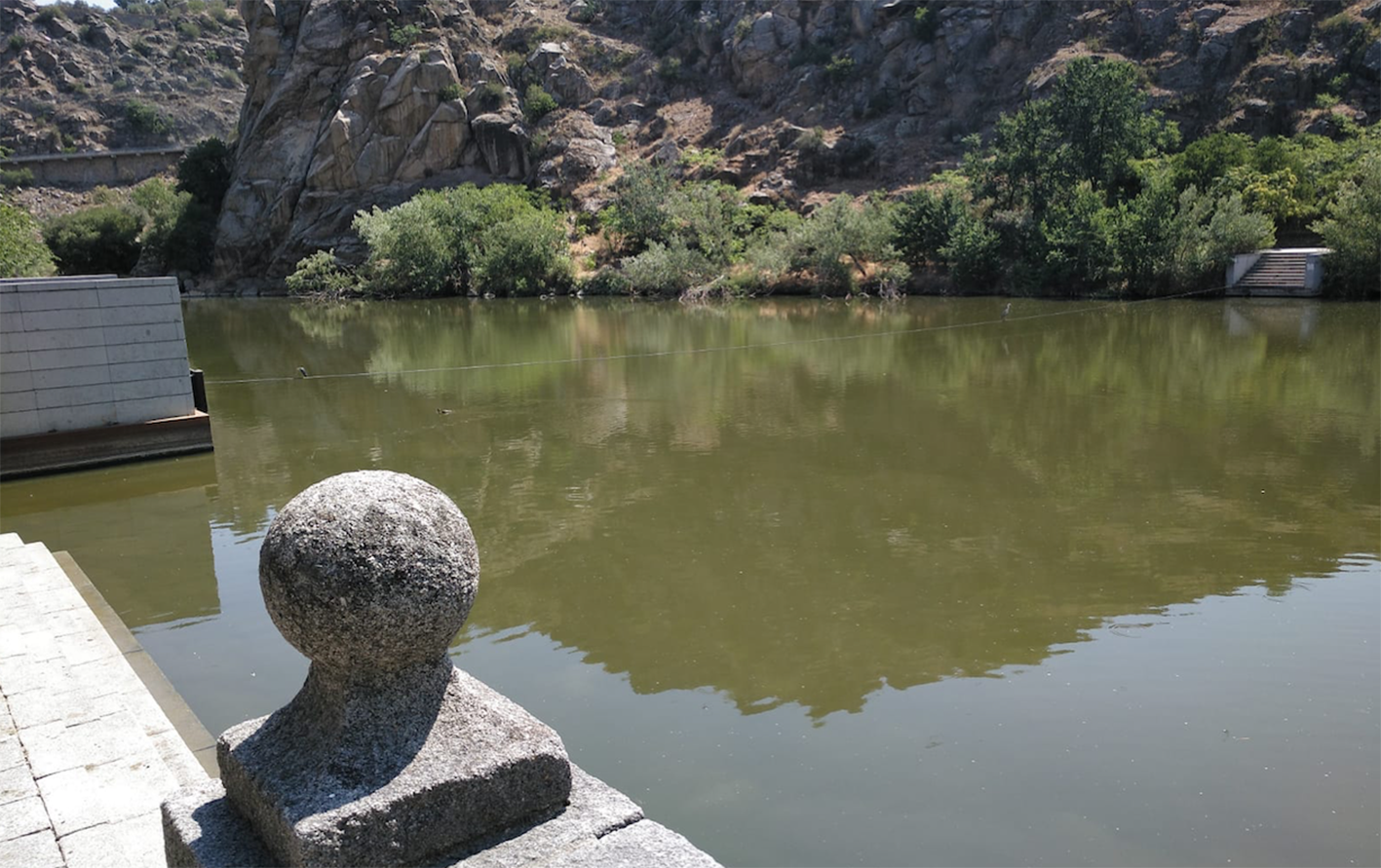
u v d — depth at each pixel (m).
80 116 85.88
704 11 60.50
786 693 7.22
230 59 105.00
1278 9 44.84
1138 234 35.69
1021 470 13.23
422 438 15.72
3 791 4.54
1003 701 7.03
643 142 56.62
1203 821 5.60
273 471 13.73
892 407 17.55
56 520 11.55
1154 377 20.00
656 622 8.54
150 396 14.18
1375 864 5.23
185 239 57.78
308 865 2.68
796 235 42.53
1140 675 7.39
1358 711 6.79
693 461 13.95
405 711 3.00
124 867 3.95
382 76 54.91
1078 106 39.06
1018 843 5.45
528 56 60.47
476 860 2.88
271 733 3.10
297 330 34.19
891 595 9.05
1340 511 11.18
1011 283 39.66
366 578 2.81
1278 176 36.94
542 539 10.76
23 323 13.06
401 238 46.94
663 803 5.86
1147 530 10.71
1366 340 24.28
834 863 5.29
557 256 47.47
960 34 50.44
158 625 8.51
